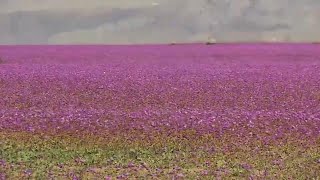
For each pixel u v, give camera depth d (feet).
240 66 156.46
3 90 110.32
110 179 61.82
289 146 71.10
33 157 69.97
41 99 100.99
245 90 109.09
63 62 172.45
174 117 83.35
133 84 115.85
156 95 103.30
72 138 74.74
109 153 70.95
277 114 85.56
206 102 97.14
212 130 77.10
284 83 118.32
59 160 68.74
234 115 84.84
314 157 67.62
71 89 110.52
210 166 65.16
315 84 117.08
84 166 66.74
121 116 84.43
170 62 173.47
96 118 83.20
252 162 66.18
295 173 62.49
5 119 83.25
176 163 66.64
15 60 180.14
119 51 220.84
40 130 77.77
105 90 109.19
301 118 82.64
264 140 73.05
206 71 140.56
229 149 70.33
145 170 65.00
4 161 67.36
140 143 73.05
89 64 163.73
